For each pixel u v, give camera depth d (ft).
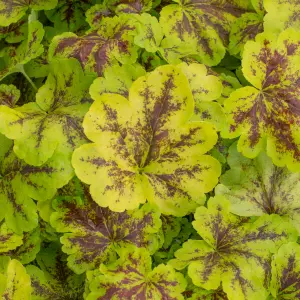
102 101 1.29
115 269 1.35
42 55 1.66
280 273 1.40
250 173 1.50
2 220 1.43
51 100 1.44
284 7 1.62
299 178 1.51
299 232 1.48
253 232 1.42
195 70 1.42
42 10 1.82
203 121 1.33
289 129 1.44
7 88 1.52
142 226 1.42
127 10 1.64
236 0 1.74
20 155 1.33
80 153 1.30
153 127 1.32
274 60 1.46
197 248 1.40
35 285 1.45
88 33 1.58
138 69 1.43
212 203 1.41
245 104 1.45
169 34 1.66
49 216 1.43
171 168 1.34
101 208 1.43
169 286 1.35
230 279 1.36
